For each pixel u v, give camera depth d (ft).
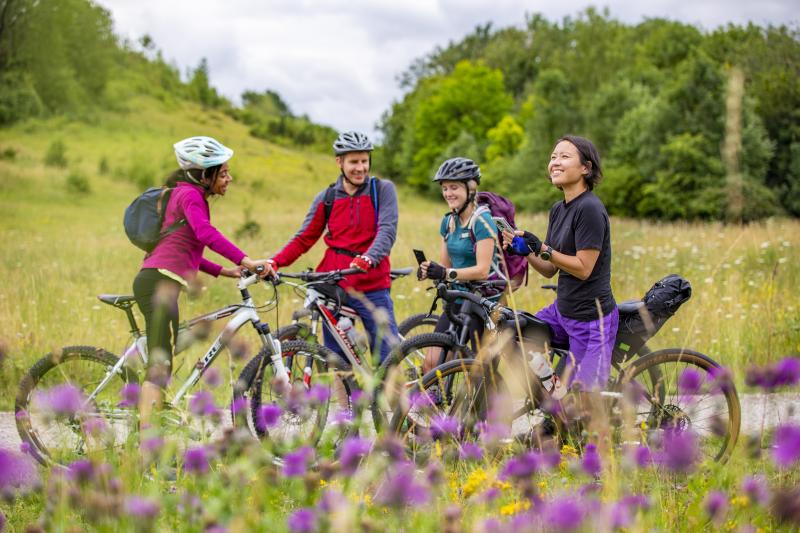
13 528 9.90
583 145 13.67
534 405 13.50
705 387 13.44
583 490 8.92
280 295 29.53
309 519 7.42
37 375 13.96
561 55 200.23
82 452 11.93
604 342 13.47
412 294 29.27
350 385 14.11
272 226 69.05
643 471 10.73
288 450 9.52
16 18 192.13
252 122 328.90
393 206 16.35
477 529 7.69
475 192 15.14
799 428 7.54
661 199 108.47
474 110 237.45
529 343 13.87
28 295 27.40
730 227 45.70
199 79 350.43
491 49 317.22
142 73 321.52
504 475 9.04
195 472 8.81
